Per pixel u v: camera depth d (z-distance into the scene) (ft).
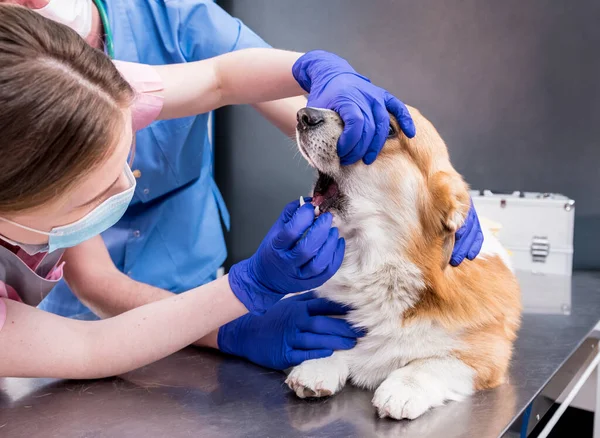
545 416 4.91
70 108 2.91
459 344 4.37
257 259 4.09
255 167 10.03
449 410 3.86
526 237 8.05
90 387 4.29
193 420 3.72
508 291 4.97
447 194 4.31
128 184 3.84
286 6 9.43
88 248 5.63
